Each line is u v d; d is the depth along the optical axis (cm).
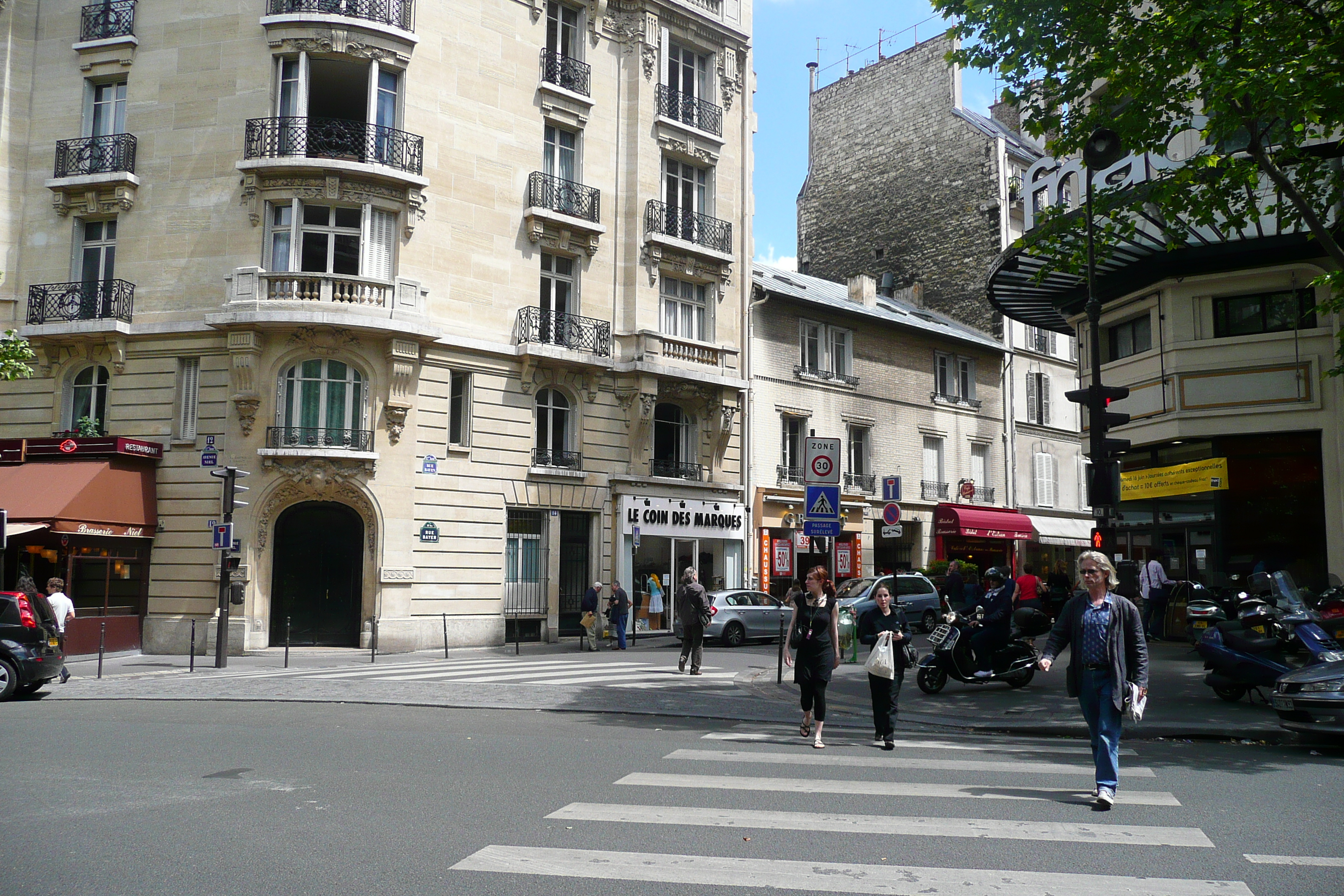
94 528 1983
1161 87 1308
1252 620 1198
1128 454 2148
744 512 2870
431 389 2262
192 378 2183
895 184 4219
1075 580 3747
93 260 2273
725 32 2952
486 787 736
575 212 2577
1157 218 1681
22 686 1372
